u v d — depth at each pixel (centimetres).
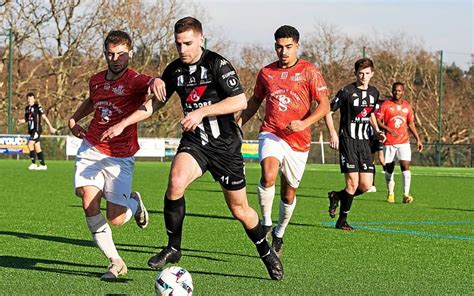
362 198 1806
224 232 1046
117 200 704
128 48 691
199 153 648
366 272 736
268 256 675
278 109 861
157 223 1138
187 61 650
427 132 5575
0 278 665
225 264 770
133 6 4638
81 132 727
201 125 648
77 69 4522
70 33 4450
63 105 4503
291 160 852
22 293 600
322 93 848
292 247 914
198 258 806
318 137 4534
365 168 1126
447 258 844
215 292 618
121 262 683
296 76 855
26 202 1474
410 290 642
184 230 1066
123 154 700
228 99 641
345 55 5744
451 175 3167
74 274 693
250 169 3272
